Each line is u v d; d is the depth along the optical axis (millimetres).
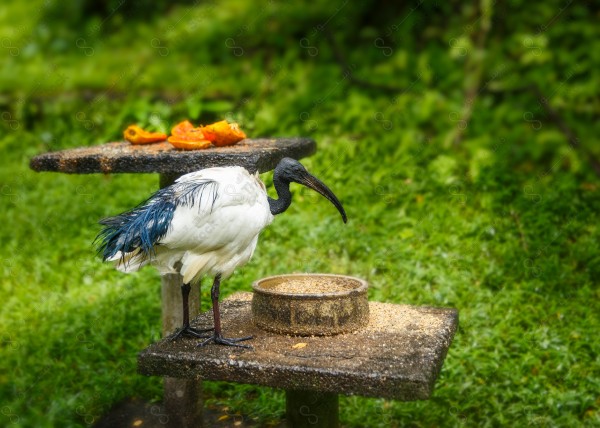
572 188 7270
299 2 10555
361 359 3516
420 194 7266
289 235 6703
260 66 9625
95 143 8211
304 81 8953
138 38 10969
